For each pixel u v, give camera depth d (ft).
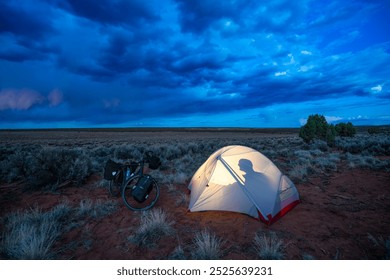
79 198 22.39
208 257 12.12
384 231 14.85
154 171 32.24
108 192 24.13
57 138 191.01
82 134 282.15
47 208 19.90
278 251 12.67
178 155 48.62
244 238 14.26
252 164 19.03
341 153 50.62
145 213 18.06
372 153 47.39
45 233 13.96
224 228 15.64
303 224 16.08
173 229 15.52
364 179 27.04
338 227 15.53
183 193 23.43
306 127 74.13
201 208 18.13
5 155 44.39
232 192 17.87
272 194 17.57
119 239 14.39
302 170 30.04
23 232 13.66
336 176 28.91
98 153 50.60
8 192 24.21
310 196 21.85
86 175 28.78
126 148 55.88
